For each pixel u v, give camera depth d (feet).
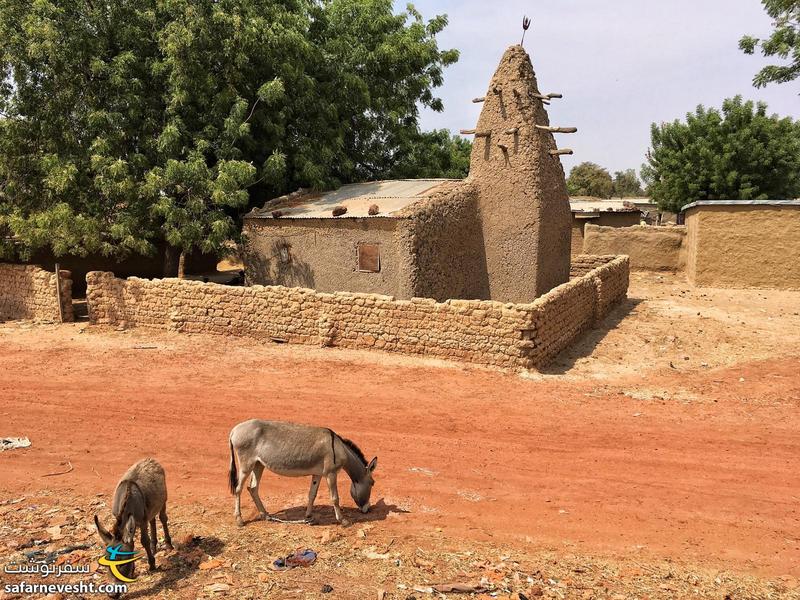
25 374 50.39
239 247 73.77
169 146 68.54
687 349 57.98
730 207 84.99
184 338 61.52
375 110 98.22
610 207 128.57
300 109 82.99
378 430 38.99
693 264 90.07
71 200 68.90
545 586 22.27
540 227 65.16
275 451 26.09
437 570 23.24
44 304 70.03
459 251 66.49
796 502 29.96
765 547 25.85
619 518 28.35
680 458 34.96
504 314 50.42
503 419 40.88
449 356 53.21
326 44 91.09
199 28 68.64
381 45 94.94
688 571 23.79
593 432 38.75
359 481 27.94
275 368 51.90
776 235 83.25
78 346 58.90
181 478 32.45
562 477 32.65
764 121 133.39
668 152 147.74
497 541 26.04
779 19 76.07
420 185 73.72
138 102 69.05
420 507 29.27
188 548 24.81
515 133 65.00
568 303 58.08
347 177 94.58
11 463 34.24
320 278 67.56
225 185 67.31
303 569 23.11
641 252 101.30
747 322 66.59
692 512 28.96
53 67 66.18
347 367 51.83
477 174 68.39
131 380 48.88
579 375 50.85
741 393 45.88
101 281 66.64
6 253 74.18
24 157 70.03
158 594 21.33
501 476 32.73
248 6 74.08
